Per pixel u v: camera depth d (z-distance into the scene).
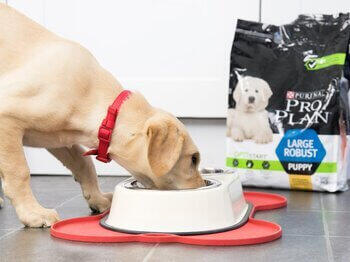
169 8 2.58
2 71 1.73
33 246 1.43
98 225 1.61
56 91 1.67
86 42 2.65
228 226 1.53
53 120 1.68
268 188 2.33
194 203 1.50
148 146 1.54
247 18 2.54
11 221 1.73
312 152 2.23
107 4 2.62
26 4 2.66
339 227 1.61
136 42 2.62
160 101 2.62
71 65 1.71
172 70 2.60
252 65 2.33
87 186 1.88
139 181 1.74
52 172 2.71
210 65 2.58
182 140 1.57
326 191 2.23
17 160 1.66
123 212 1.54
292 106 2.27
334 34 2.26
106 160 1.72
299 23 2.32
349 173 2.49
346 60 2.29
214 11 2.55
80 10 2.63
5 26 1.79
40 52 1.74
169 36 2.59
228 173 1.91
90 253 1.35
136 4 2.60
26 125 1.68
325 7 2.48
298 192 2.25
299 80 2.27
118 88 1.76
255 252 1.35
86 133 1.72
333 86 2.21
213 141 2.62
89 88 1.72
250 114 2.32
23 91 1.67
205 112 2.59
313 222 1.68
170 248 1.39
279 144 2.28
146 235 1.44
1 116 1.65
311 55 2.27
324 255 1.33
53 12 2.65
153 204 1.50
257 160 2.31
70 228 1.58
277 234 1.48
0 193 2.28
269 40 2.33
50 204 2.00
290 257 1.31
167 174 1.67
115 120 1.68
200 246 1.40
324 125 2.21
